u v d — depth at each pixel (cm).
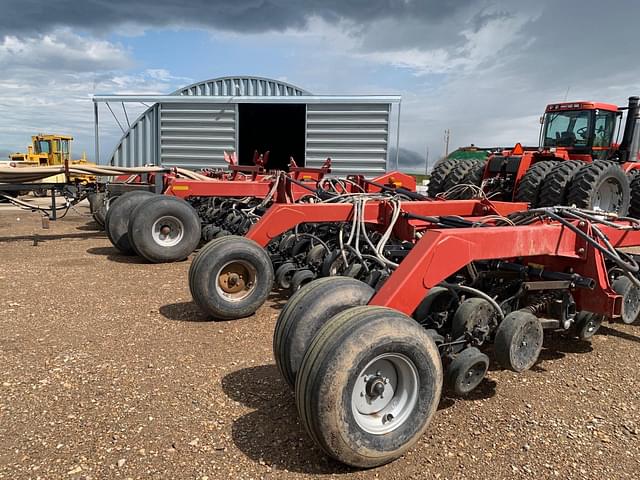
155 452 251
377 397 240
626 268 359
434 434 274
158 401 302
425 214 509
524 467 246
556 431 279
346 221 496
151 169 866
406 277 272
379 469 242
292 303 302
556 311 366
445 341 315
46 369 344
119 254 761
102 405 296
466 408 303
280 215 477
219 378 335
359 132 1325
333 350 220
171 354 373
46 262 696
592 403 312
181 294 533
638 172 948
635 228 424
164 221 684
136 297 520
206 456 249
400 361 239
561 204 759
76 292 537
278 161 1795
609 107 930
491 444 265
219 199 855
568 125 952
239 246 439
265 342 401
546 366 368
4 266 666
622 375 354
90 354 371
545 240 337
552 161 815
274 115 1731
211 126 1382
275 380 333
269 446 258
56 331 417
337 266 486
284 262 550
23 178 791
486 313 317
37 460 243
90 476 232
